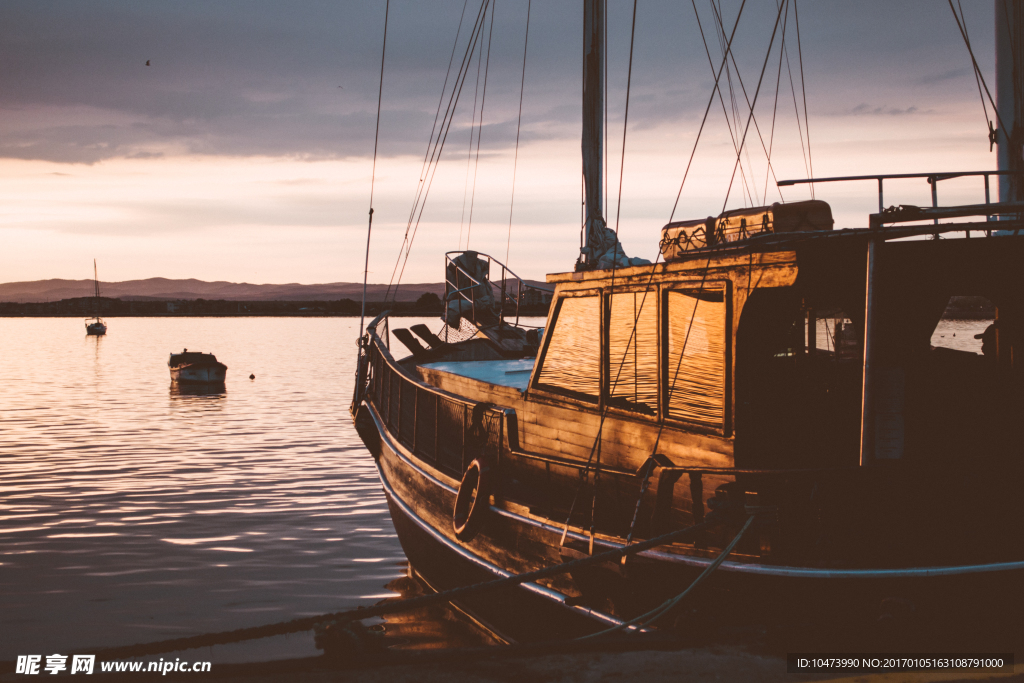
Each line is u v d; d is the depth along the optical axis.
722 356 6.39
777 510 5.89
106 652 5.84
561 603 7.68
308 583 14.30
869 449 5.59
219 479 24.08
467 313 17.22
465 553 9.66
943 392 5.98
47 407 45.00
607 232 10.59
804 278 5.93
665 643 5.60
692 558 6.25
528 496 9.13
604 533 7.19
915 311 5.96
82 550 16.48
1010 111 8.67
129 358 96.06
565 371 8.84
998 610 5.42
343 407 44.91
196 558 15.89
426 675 5.02
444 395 10.38
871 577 5.49
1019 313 5.82
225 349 113.31
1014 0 8.45
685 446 6.82
